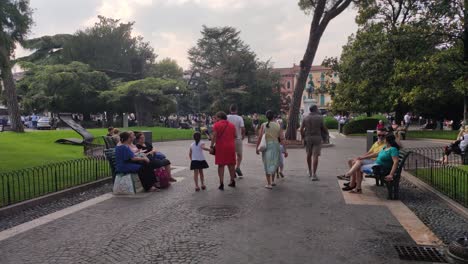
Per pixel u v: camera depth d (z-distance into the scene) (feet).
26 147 55.62
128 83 145.38
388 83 96.78
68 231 19.03
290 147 64.18
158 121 179.22
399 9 102.89
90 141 59.82
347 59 106.01
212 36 249.14
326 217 21.29
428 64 80.43
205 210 22.85
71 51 180.45
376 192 27.99
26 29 41.47
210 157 51.29
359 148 64.34
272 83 237.66
